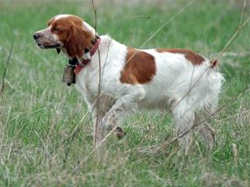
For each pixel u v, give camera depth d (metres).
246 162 10.97
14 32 21.62
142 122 12.48
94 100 11.69
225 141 11.88
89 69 11.43
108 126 11.42
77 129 11.28
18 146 11.34
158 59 11.67
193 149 11.48
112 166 10.20
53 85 15.47
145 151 11.01
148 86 11.61
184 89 11.70
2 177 10.27
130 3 27.27
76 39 11.24
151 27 22.89
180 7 26.03
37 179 10.02
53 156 10.62
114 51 11.46
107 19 24.05
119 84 11.38
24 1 28.61
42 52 18.77
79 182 9.93
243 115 12.33
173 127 12.13
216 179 10.11
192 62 11.80
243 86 14.97
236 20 23.19
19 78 16.06
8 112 12.71
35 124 12.36
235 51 18.30
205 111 11.89
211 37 21.19
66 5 27.31
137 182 10.02
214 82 11.88
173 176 10.50
